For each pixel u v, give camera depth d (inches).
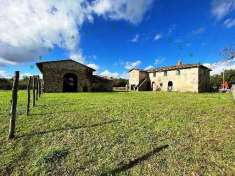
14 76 294.5
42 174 204.7
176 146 270.1
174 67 2081.7
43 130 330.6
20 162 225.9
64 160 231.5
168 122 393.1
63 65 1672.0
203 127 358.0
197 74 1863.9
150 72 2364.7
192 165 220.1
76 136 305.9
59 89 1654.8
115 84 3238.2
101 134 316.2
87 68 1761.8
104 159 234.5
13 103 293.7
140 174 204.1
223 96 1117.1
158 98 930.7
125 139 295.7
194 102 741.3
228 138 298.0
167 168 214.7
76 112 483.2
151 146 270.4
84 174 204.8
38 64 1605.6
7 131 317.4
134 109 541.3
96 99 831.7
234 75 2581.2
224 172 205.6
